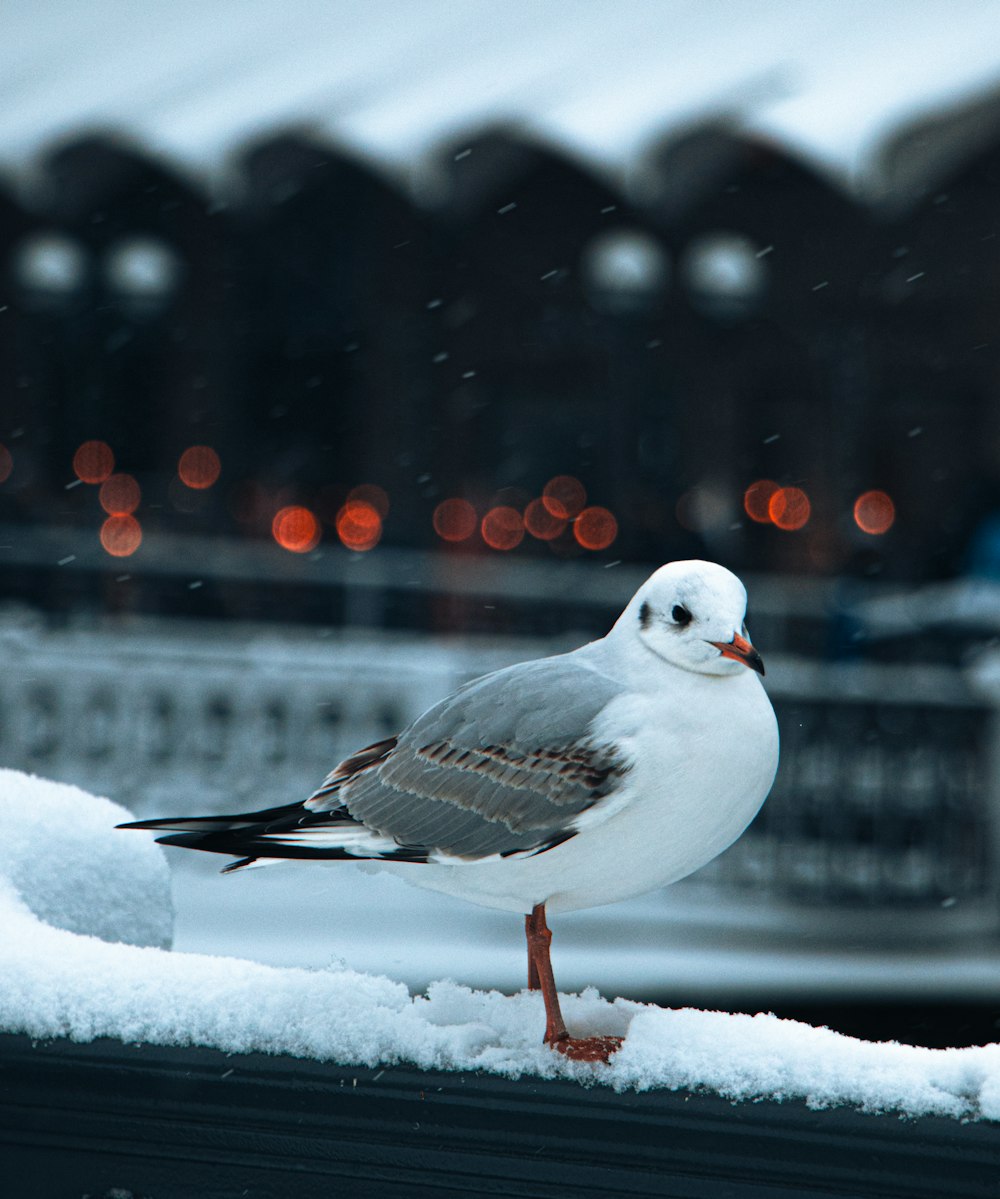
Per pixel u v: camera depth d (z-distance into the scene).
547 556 23.36
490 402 24.08
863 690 12.64
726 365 23.33
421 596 17.81
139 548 17.83
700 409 23.36
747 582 18.42
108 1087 2.88
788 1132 2.63
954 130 21.11
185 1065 2.84
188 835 3.48
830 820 12.50
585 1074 2.71
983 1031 9.47
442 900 11.56
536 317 23.83
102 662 12.55
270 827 3.56
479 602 17.52
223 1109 2.85
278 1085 2.82
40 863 3.38
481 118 21.33
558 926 11.55
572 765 3.21
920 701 12.60
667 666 3.24
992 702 12.54
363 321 24.41
